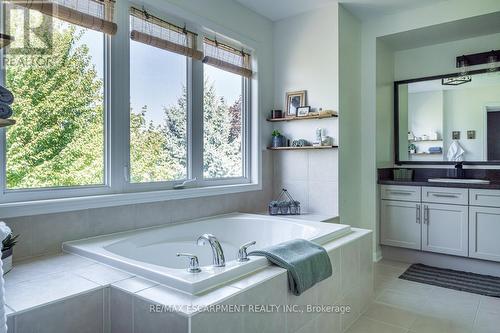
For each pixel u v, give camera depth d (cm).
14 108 184
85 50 213
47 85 196
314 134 338
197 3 279
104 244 196
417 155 392
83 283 147
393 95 404
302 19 346
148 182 251
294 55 353
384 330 219
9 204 175
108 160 226
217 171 315
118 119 229
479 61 354
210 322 126
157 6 247
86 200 206
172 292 138
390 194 365
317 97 337
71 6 201
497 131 348
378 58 369
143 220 240
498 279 308
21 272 160
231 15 313
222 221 284
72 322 136
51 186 200
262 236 282
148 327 131
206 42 297
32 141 192
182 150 280
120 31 229
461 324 226
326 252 195
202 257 256
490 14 303
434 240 338
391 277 317
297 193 351
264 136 356
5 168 181
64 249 194
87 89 215
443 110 377
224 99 321
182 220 268
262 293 151
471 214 316
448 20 320
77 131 211
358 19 363
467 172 363
